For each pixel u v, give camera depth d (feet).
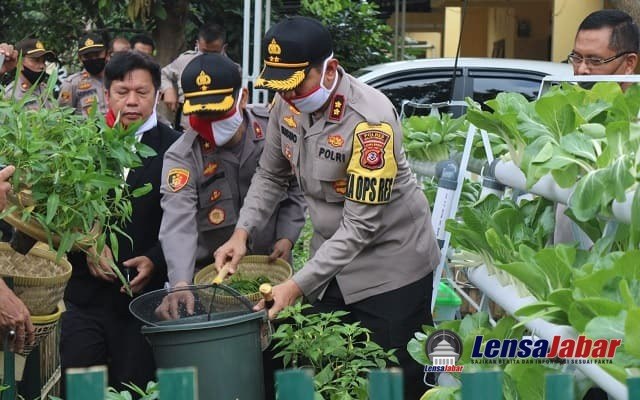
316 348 10.84
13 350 10.57
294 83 11.10
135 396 13.61
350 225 11.46
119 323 13.61
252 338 10.41
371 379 5.60
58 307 11.46
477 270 10.43
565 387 5.54
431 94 29.50
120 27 36.91
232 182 13.74
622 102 9.60
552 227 10.49
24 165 10.05
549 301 8.08
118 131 10.94
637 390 5.38
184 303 11.21
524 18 53.62
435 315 15.34
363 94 11.63
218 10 35.35
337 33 39.45
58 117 10.68
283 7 37.63
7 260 11.85
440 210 13.52
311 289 11.44
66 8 37.09
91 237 10.57
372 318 12.35
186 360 10.07
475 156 14.37
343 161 11.68
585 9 41.93
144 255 13.60
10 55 22.34
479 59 29.86
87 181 10.19
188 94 12.93
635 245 8.17
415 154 16.19
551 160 8.77
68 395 5.46
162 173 13.48
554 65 29.66
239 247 12.84
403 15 45.42
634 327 6.68
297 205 14.26
